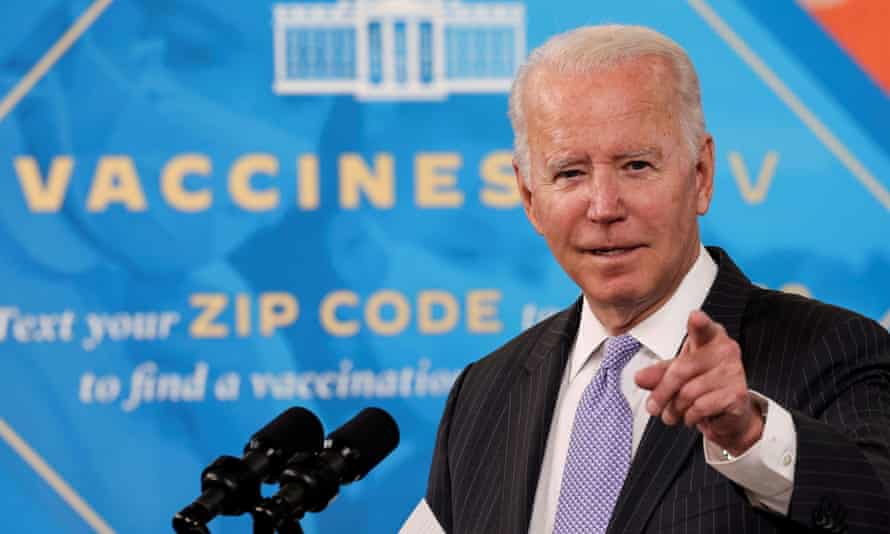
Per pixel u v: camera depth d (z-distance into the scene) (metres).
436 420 12.18
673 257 6.16
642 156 6.02
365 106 12.24
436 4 12.27
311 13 12.25
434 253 12.20
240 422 12.08
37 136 12.05
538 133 6.21
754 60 12.23
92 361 12.02
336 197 12.20
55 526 11.90
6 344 11.96
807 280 12.16
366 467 5.45
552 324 7.10
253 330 12.13
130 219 12.10
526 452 6.50
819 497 5.04
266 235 12.16
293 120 12.20
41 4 12.10
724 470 5.12
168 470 12.02
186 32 12.20
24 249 12.02
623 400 6.28
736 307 6.36
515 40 12.30
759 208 12.19
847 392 5.87
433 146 12.24
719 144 12.20
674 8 12.29
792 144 12.21
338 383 12.12
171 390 12.05
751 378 6.07
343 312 12.16
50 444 11.95
